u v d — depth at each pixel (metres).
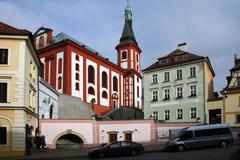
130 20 110.44
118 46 105.25
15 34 35.50
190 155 31.20
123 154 33.88
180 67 65.00
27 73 37.41
